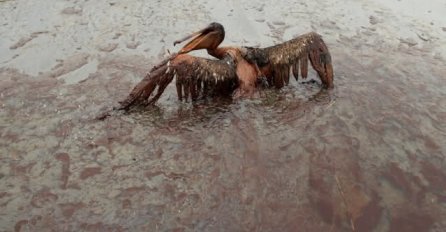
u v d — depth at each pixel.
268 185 4.70
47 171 4.82
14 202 4.41
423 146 5.46
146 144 5.20
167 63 5.43
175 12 8.79
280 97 6.16
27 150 5.11
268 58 6.05
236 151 5.13
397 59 7.54
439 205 4.61
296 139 5.38
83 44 7.55
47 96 6.10
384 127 5.72
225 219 4.29
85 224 4.19
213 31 5.91
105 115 5.65
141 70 6.82
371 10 9.41
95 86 6.36
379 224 4.34
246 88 6.07
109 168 4.86
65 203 4.42
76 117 5.67
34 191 4.55
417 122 5.88
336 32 8.44
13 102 5.95
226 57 5.93
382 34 8.46
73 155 5.04
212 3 9.24
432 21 9.05
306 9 9.27
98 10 8.70
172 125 5.52
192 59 5.50
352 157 5.17
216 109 5.84
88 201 4.45
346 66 7.16
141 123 5.55
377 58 7.53
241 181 4.73
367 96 6.32
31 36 7.70
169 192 4.56
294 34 8.29
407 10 9.48
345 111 5.95
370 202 4.59
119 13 8.64
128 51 7.41
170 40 7.81
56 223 4.20
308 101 6.11
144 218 4.26
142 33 7.98
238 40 7.95
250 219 4.30
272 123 5.63
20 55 7.13
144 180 4.71
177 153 5.07
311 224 4.28
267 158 5.06
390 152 5.31
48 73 6.69
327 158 5.12
